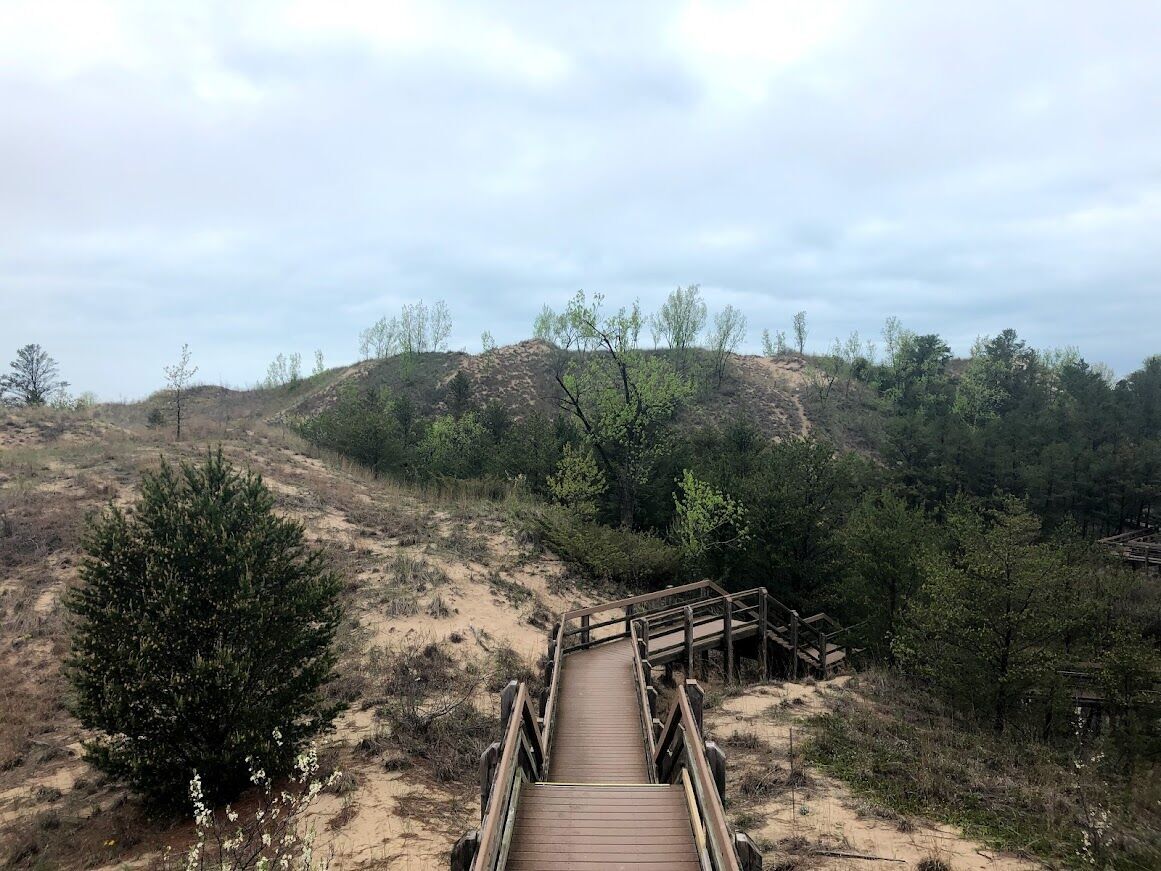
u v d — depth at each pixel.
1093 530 52.59
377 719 12.22
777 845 7.96
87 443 26.61
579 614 15.78
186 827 8.86
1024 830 8.38
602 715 11.38
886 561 21.80
